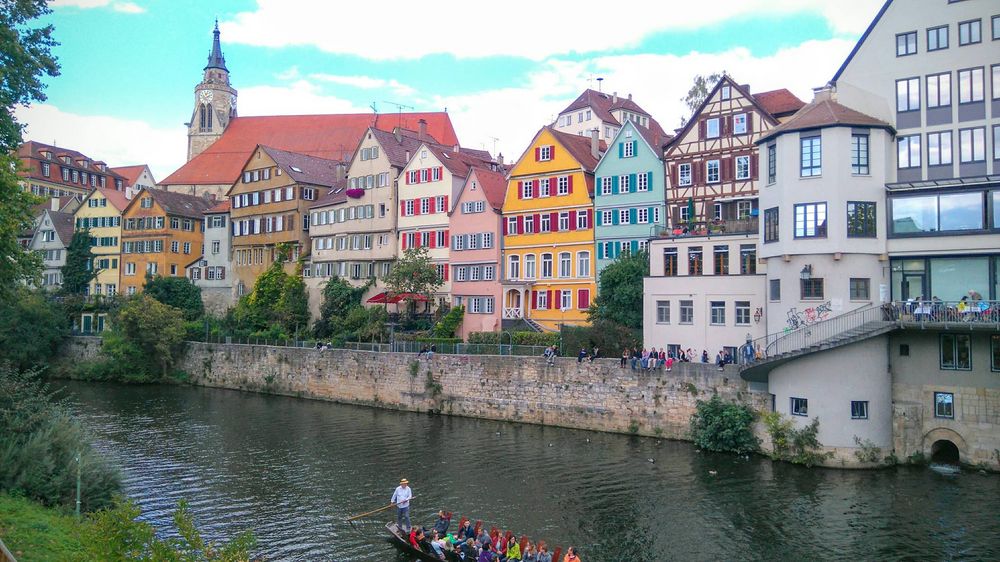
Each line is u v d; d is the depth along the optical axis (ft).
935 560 73.72
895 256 108.27
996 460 100.42
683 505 91.04
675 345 136.67
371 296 215.51
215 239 264.93
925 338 105.40
